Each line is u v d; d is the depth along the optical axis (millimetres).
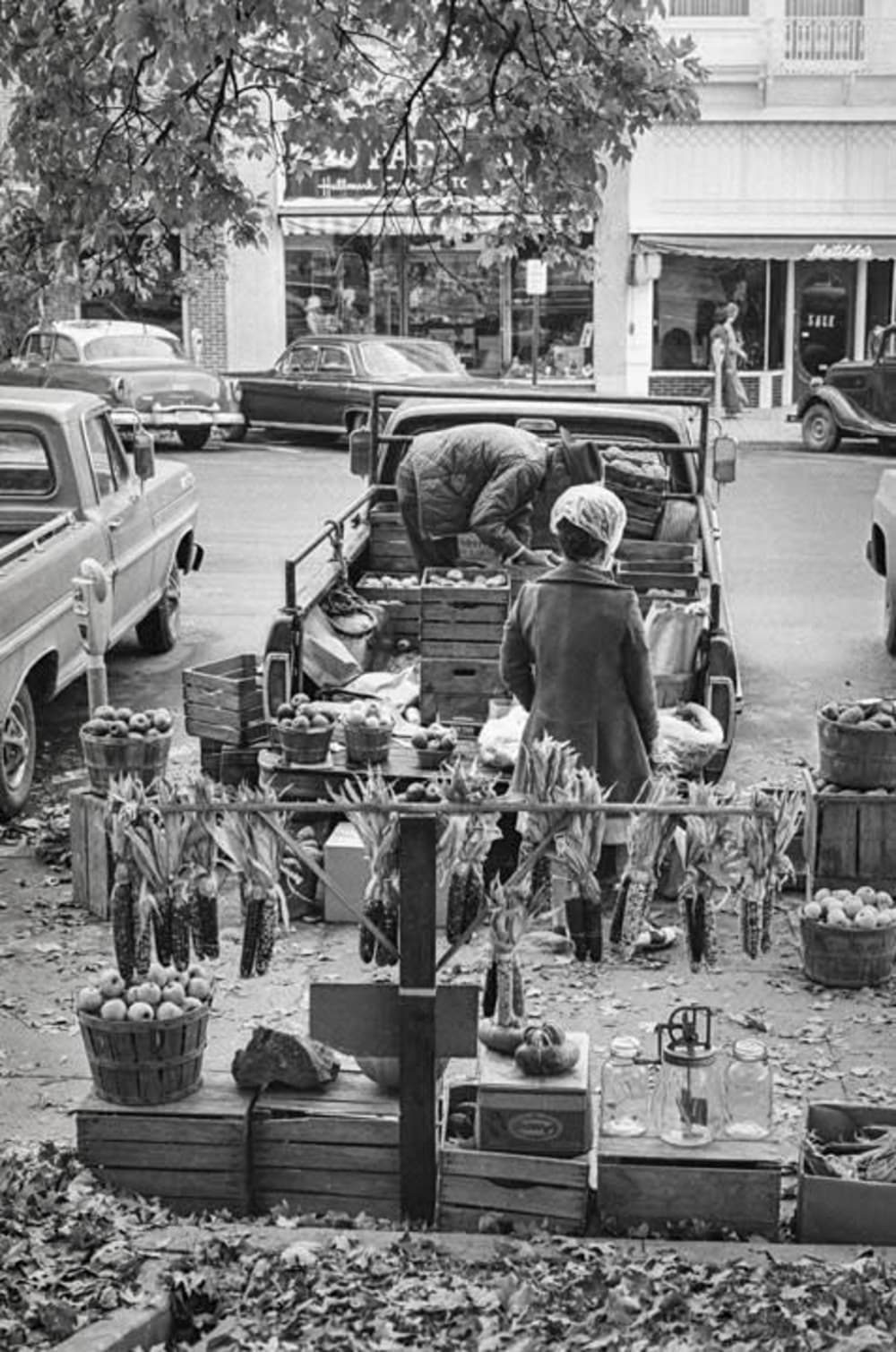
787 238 32562
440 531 11148
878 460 27844
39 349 27672
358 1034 5801
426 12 10789
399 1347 4875
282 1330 4980
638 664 8406
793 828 6156
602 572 8492
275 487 24000
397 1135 5789
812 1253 5539
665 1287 5199
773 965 8375
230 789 8008
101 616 9930
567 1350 4840
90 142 10875
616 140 11148
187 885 5984
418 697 10445
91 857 8969
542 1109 5707
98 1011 5863
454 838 5867
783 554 19344
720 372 32625
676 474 12523
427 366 28609
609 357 33188
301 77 11234
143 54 10227
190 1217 5777
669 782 7410
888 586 14617
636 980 8156
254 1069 5926
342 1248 5457
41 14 10680
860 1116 6105
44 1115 6828
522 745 8500
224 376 29250
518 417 12523
